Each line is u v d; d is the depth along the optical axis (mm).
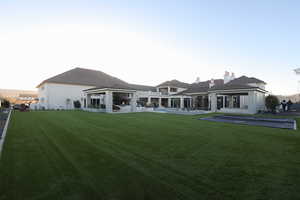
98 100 33375
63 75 35094
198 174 3426
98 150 5129
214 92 23500
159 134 7734
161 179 3201
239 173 3469
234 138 6926
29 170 3594
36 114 18422
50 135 7348
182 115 18766
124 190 2791
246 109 20969
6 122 11422
